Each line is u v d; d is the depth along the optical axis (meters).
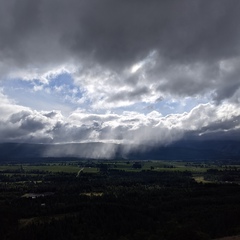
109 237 186.25
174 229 188.12
